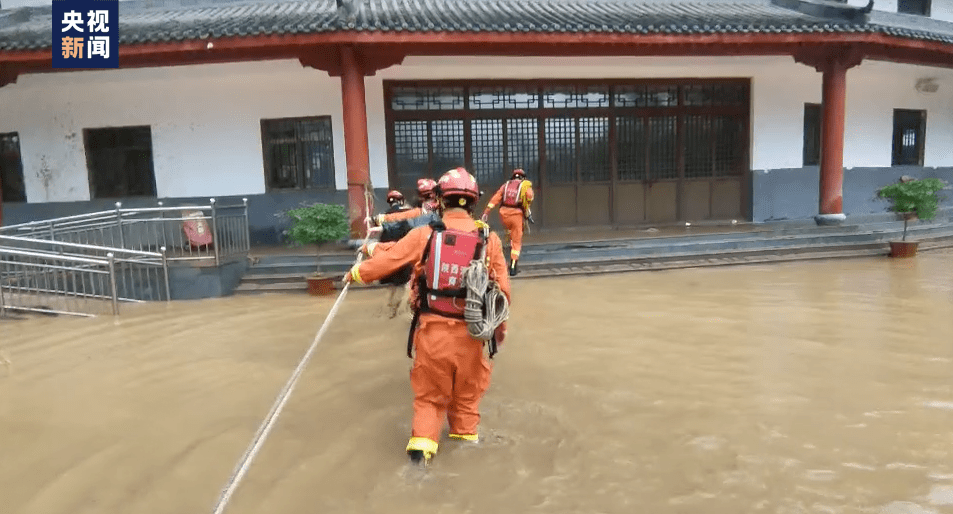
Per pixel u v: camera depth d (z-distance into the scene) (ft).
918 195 33.50
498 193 30.48
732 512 9.86
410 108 40.01
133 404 15.05
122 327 22.98
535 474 11.23
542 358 18.03
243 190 39.83
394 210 24.44
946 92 50.96
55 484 11.16
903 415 13.50
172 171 39.73
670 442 12.41
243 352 19.36
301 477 11.26
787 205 45.39
